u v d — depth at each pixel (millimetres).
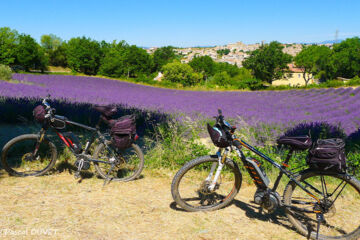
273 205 2879
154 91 31906
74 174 3766
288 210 2904
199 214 3096
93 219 2773
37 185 3531
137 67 95750
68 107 8820
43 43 102750
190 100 21406
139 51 96062
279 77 70312
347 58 69938
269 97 28047
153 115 9102
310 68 76438
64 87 23422
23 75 29781
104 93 21562
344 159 2611
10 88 14930
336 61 71875
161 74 96125
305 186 2902
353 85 35812
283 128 9875
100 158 3910
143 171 4441
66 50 86125
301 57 75375
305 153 4797
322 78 79125
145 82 44219
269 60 65250
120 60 91125
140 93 26547
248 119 11617
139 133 7512
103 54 87375
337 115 15125
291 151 2855
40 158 4277
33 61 74312
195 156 4918
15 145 4660
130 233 2580
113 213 2936
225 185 4066
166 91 33625
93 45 84062
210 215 3096
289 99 25453
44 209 2895
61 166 4262
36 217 2717
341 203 3635
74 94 16953
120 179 3949
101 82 35594
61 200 3152
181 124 7438
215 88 42250
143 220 2850
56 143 4715
